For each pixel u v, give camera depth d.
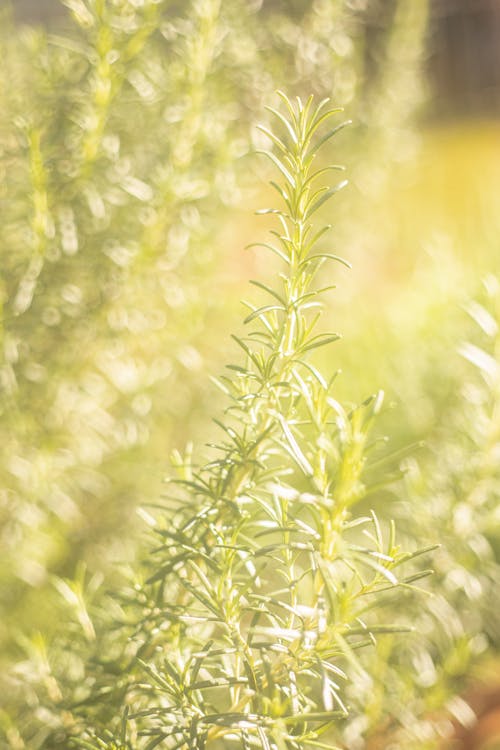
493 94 3.57
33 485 1.01
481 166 2.61
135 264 1.02
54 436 1.05
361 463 0.57
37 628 0.96
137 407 1.12
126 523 1.14
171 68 1.02
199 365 1.17
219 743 0.76
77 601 0.76
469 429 0.88
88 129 0.91
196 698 0.64
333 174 1.70
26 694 0.81
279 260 1.43
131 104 1.03
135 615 0.74
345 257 1.75
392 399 1.34
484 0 3.74
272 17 1.31
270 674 0.57
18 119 0.88
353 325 1.61
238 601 0.61
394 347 1.48
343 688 0.84
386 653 0.82
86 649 0.76
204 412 1.23
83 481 1.12
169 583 0.71
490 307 0.87
